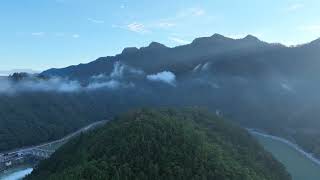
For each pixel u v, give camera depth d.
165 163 193.00
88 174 183.12
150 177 186.75
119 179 182.38
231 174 195.62
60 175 189.25
